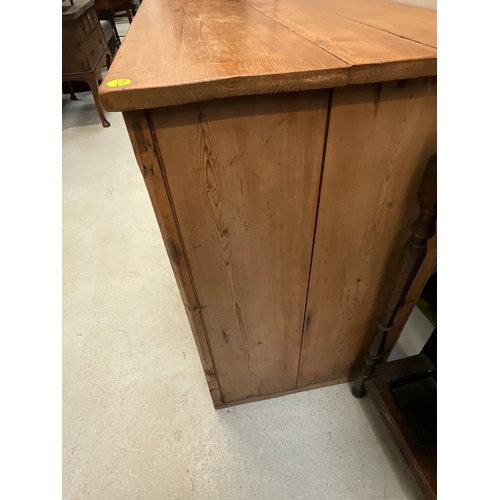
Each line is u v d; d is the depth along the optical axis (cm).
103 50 275
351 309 88
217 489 91
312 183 61
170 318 133
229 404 106
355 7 88
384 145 59
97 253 162
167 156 52
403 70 48
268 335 88
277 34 65
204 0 111
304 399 108
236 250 67
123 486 92
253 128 52
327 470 93
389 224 71
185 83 44
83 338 128
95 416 106
